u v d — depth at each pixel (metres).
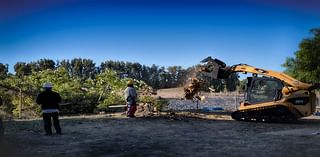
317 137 12.66
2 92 21.89
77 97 22.33
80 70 76.31
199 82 21.86
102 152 10.16
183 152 10.22
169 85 92.44
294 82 16.91
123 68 96.19
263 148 10.73
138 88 23.75
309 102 16.91
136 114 20.03
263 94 17.41
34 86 22.31
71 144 11.22
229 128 15.01
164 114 19.86
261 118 17.20
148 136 12.83
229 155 9.84
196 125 15.86
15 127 14.62
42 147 10.71
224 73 18.84
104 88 23.95
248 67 18.11
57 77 24.14
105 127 14.95
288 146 11.02
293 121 17.02
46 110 12.83
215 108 24.36
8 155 9.66
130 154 9.95
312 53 34.00
